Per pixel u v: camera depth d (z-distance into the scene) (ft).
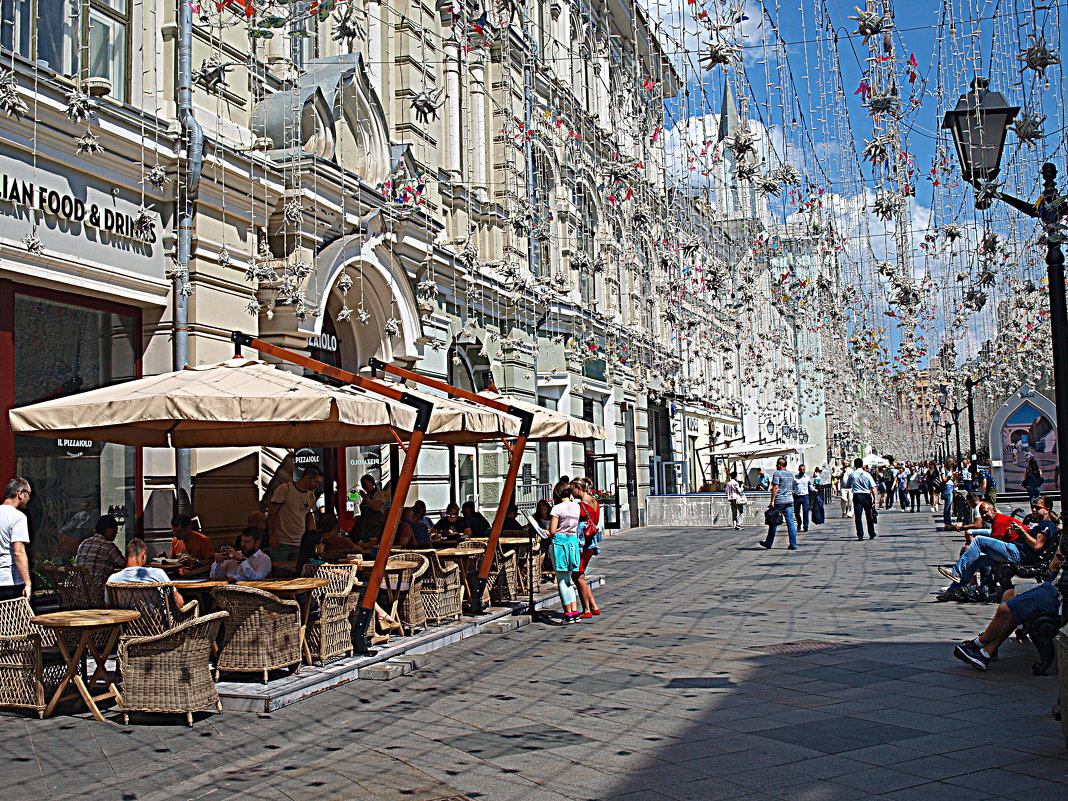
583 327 85.66
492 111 71.00
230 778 18.72
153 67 38.60
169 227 38.34
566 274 83.61
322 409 27.27
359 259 48.03
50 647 24.00
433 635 33.40
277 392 27.91
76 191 34.19
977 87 27.68
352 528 46.80
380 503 46.47
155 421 29.48
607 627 37.04
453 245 64.39
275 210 43.50
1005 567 40.01
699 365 126.62
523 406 48.42
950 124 27.86
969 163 27.58
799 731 21.36
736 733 21.29
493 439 47.21
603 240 90.27
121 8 37.68
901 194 33.63
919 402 157.38
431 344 59.00
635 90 68.69
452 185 64.13
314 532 32.58
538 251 79.56
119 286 35.86
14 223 31.58
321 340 49.90
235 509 40.42
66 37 35.01
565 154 83.25
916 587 46.44
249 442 36.40
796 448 116.88
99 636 25.02
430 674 28.53
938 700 24.03
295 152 43.21
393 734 21.80
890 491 145.07
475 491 68.03
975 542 40.50
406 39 57.67
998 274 45.06
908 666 28.17
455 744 20.88
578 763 19.31
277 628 25.70
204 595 29.66
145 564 26.89
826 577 52.03
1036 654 29.45
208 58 40.40
